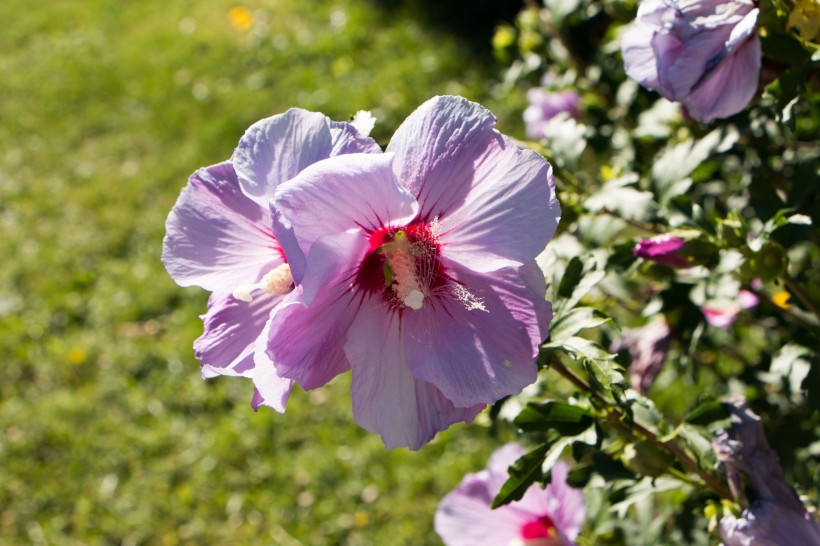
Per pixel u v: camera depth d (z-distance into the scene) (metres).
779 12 0.51
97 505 1.17
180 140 1.76
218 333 0.47
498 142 0.44
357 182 0.43
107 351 1.36
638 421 0.54
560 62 0.78
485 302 0.45
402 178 0.44
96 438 1.24
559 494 0.58
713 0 0.50
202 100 1.85
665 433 0.54
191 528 1.14
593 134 0.74
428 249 0.46
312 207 0.43
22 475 1.21
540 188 0.44
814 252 0.75
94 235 1.57
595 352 0.47
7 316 1.43
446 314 0.46
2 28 2.19
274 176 0.44
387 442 0.46
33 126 1.85
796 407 0.67
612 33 0.75
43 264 1.52
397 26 1.92
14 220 1.62
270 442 1.21
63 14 2.21
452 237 0.45
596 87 0.76
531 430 0.51
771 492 0.51
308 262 0.43
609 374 0.47
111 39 2.09
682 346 0.65
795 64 0.52
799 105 0.63
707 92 0.51
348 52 1.89
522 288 0.45
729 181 0.72
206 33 2.04
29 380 1.33
